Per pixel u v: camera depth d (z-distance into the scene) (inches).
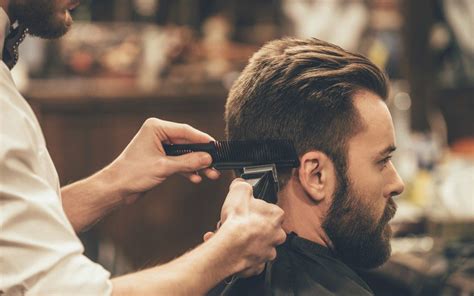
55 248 53.6
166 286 56.1
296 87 64.4
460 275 122.3
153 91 182.9
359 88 64.6
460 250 127.0
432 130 186.9
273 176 63.7
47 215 53.8
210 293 69.1
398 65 195.0
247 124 66.4
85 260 55.2
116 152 181.8
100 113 179.8
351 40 195.3
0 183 52.7
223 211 60.6
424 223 136.8
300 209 65.7
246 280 66.2
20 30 63.1
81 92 177.8
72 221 73.2
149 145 71.7
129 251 179.5
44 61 183.8
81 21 201.2
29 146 54.7
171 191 181.9
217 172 67.1
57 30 63.3
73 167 179.3
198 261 57.5
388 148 65.4
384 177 66.1
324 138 63.9
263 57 67.2
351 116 63.9
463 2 204.4
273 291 64.9
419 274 121.8
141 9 204.4
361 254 66.6
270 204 60.6
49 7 61.4
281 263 65.7
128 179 72.2
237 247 58.3
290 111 64.3
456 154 180.4
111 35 191.0
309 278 64.9
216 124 187.8
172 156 70.6
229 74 191.9
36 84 180.1
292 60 65.4
